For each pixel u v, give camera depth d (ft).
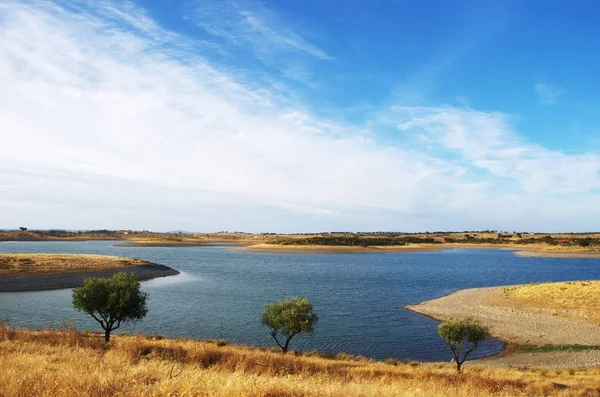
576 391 63.52
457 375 69.97
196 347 64.69
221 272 311.47
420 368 89.30
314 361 75.97
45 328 124.88
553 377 82.23
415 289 235.40
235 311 165.17
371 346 123.65
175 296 197.67
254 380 33.32
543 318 153.28
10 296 184.03
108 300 89.92
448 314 165.37
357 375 61.93
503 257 544.62
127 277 98.48
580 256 559.38
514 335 132.98
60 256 295.69
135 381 29.86
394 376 65.92
